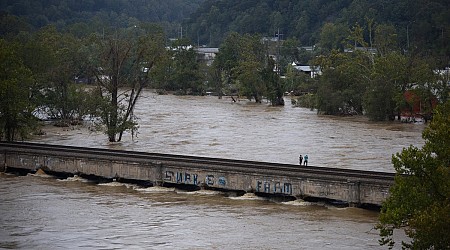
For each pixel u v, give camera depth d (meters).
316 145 149.75
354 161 129.00
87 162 113.19
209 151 140.62
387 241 66.00
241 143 152.38
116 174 110.62
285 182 97.94
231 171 101.88
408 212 62.50
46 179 114.12
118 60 155.25
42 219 89.25
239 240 79.94
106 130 157.25
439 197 63.28
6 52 140.75
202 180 104.06
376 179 93.12
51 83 187.38
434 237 59.25
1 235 82.25
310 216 90.12
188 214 91.69
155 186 107.00
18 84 139.50
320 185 95.44
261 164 107.00
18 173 119.19
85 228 85.31
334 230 83.62
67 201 98.88
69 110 187.38
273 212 92.38
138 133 168.50
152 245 78.31
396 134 170.38
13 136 140.00
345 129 180.50
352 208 93.00
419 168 64.56
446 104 70.25
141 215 91.25
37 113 196.75
